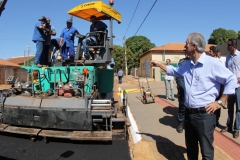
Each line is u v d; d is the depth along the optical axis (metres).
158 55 29.25
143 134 5.27
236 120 4.82
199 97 2.88
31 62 6.89
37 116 4.75
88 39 5.98
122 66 51.75
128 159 4.12
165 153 4.19
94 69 5.48
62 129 4.88
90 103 4.58
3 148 4.63
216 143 4.57
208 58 2.88
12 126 5.07
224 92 2.78
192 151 3.24
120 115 5.15
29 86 5.39
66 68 5.53
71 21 6.68
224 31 47.72
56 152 4.46
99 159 4.14
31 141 5.05
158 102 9.69
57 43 7.17
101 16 7.09
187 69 3.08
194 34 2.91
